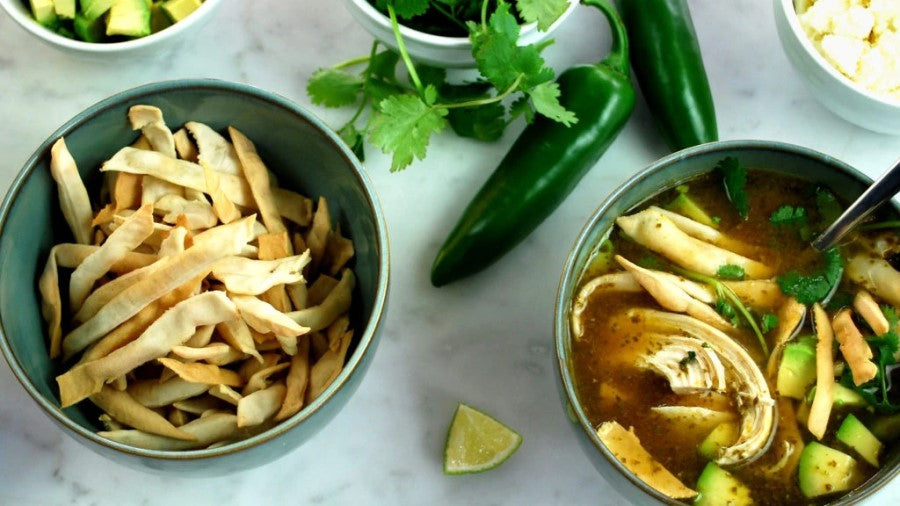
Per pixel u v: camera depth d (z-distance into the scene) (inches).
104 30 25.1
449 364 25.1
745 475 22.5
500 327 25.3
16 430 24.6
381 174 25.9
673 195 23.7
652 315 23.2
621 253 23.6
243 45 26.5
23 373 21.4
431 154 26.1
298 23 26.6
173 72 26.4
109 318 22.3
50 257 23.0
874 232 23.2
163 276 21.9
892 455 22.3
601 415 22.8
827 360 22.7
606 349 23.1
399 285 25.4
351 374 21.8
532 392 25.0
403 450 24.7
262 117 23.6
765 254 23.5
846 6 24.8
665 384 22.9
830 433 22.6
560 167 24.6
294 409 22.5
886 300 23.1
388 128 23.5
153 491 24.5
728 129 26.5
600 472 22.5
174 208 23.2
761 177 23.6
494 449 24.3
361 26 25.7
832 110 25.5
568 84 25.0
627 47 25.1
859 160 26.3
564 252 25.7
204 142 23.7
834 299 23.2
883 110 24.2
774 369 22.9
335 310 23.4
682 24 25.4
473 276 25.5
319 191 24.4
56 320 22.7
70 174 22.7
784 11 24.6
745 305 23.2
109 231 23.3
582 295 23.2
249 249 23.1
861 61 24.5
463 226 24.7
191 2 25.0
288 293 23.2
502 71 23.6
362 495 24.6
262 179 23.7
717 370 22.7
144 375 23.0
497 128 25.4
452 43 24.0
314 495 24.6
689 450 22.6
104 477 24.5
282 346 22.8
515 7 24.7
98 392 22.5
